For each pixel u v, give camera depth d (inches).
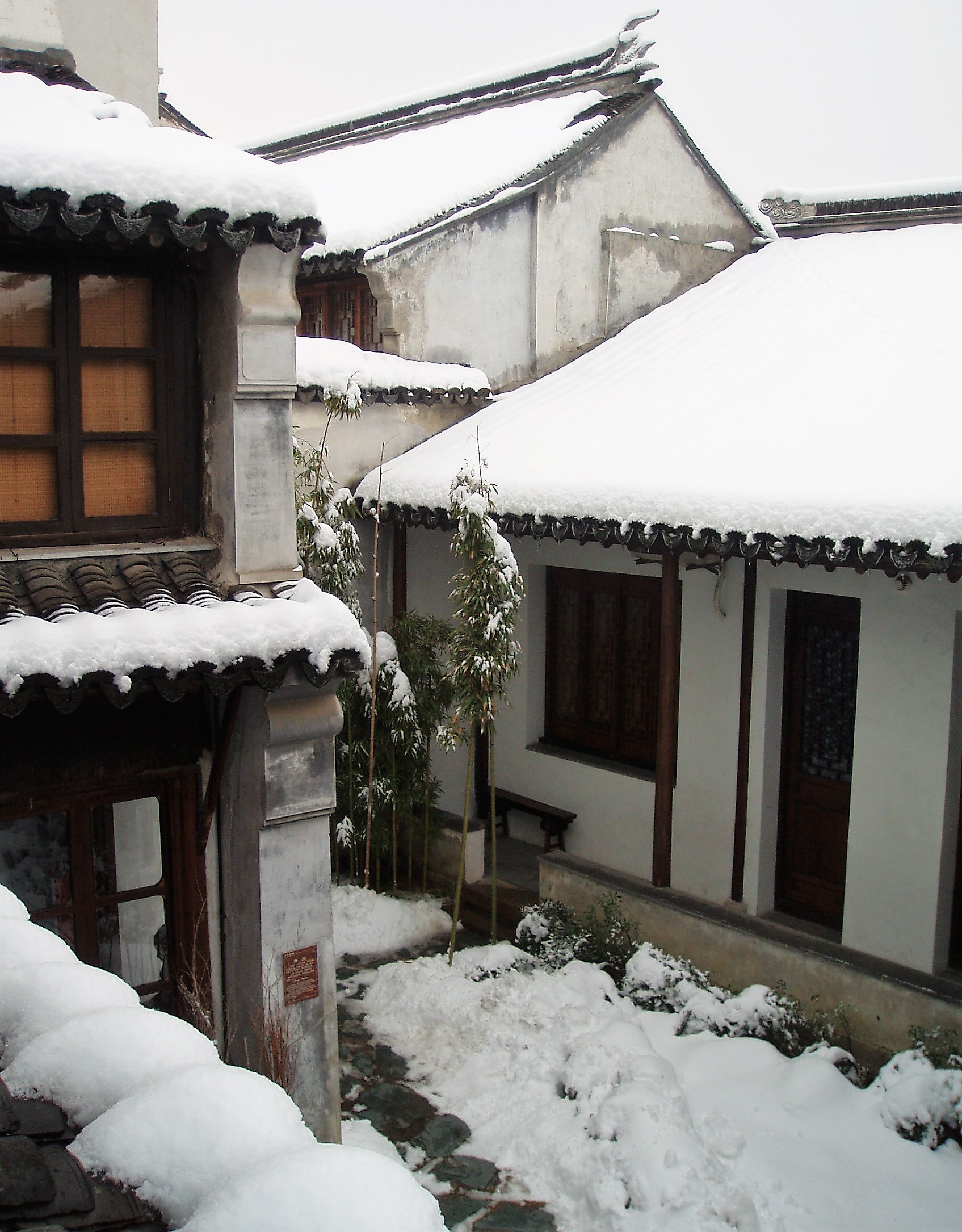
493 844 327.9
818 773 323.6
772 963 288.8
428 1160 237.3
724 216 470.0
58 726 195.8
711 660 334.3
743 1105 247.6
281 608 184.7
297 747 198.7
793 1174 225.6
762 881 325.7
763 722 320.2
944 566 234.5
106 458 193.5
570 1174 226.4
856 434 299.0
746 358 377.1
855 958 281.3
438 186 409.7
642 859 364.5
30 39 241.3
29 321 183.0
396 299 385.7
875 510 246.4
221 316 191.8
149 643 167.9
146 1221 60.3
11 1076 71.9
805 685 324.8
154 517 198.8
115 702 165.5
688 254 460.8
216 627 175.5
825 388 339.0
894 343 357.1
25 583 180.1
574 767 383.6
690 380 375.6
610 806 373.1
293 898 205.2
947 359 337.1
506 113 494.3
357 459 384.8
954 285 386.0
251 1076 68.3
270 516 197.0
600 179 430.0
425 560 404.5
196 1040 74.4
